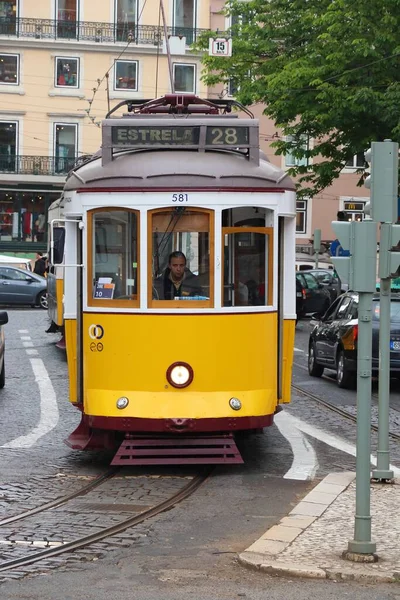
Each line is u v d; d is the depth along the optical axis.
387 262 10.82
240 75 38.81
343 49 33.19
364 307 8.73
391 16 32.66
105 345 12.50
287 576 8.22
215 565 8.55
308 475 12.55
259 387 12.56
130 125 12.91
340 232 8.81
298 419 17.06
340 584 8.04
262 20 38.53
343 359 21.31
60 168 61.91
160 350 12.31
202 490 11.64
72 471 12.68
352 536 9.32
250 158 12.91
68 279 12.88
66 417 16.92
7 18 60.84
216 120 12.98
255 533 9.66
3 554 8.78
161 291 12.38
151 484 11.94
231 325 12.40
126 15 61.47
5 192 62.91
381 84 33.25
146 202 12.32
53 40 61.03
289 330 13.13
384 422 11.98
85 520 10.09
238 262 12.51
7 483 11.88
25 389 20.23
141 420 12.19
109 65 61.66
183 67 61.44
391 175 10.76
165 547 9.13
